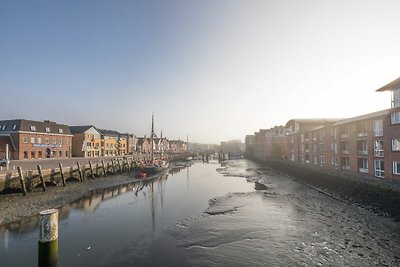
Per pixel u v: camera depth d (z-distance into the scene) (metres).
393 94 28.77
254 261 13.50
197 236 17.31
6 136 55.16
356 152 35.59
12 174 27.02
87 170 41.34
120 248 15.30
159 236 17.36
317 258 13.72
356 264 12.97
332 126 42.34
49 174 32.25
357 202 25.42
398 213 20.11
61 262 13.42
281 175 53.69
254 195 31.95
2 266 12.95
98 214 23.19
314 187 35.84
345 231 17.80
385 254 14.05
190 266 13.01
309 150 53.75
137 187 39.31
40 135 61.09
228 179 50.03
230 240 16.53
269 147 89.88
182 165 89.25
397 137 27.33
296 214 22.52
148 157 82.81
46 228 7.27
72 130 79.50
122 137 102.06
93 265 13.10
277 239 16.58
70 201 28.05
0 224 19.23
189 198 30.86
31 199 26.45
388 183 25.78
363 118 33.03
